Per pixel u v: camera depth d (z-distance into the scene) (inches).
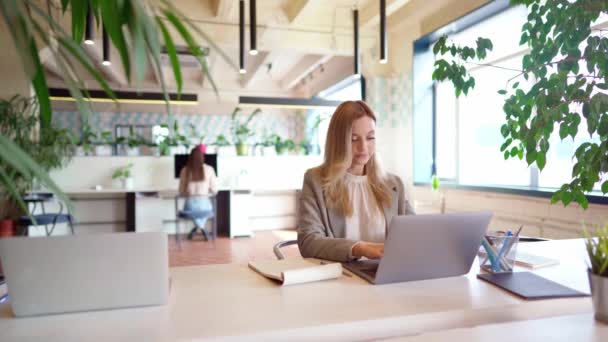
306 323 33.8
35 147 172.1
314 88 360.2
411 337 30.4
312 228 62.7
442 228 44.5
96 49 223.6
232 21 203.9
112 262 36.9
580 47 83.0
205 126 413.7
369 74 227.3
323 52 221.6
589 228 115.4
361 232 66.9
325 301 39.8
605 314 33.3
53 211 216.4
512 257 50.1
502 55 163.3
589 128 58.2
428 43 200.1
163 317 35.3
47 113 26.7
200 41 199.9
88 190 213.3
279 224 265.6
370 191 68.6
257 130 425.4
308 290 43.6
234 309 37.4
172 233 238.4
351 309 37.4
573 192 64.7
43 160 177.9
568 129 61.5
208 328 32.9
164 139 245.6
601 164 59.2
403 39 214.7
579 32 60.5
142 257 37.6
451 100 195.5
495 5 152.5
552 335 30.8
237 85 366.0
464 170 188.1
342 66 293.4
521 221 142.2
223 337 31.3
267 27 207.5
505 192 149.5
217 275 49.9
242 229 239.0
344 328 33.9
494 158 169.3
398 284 45.8
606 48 59.6
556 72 69.9
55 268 35.8
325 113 347.3
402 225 42.5
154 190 221.1
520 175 156.3
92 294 36.7
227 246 209.9
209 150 323.3
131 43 19.9
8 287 35.1
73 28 28.3
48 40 22.5
